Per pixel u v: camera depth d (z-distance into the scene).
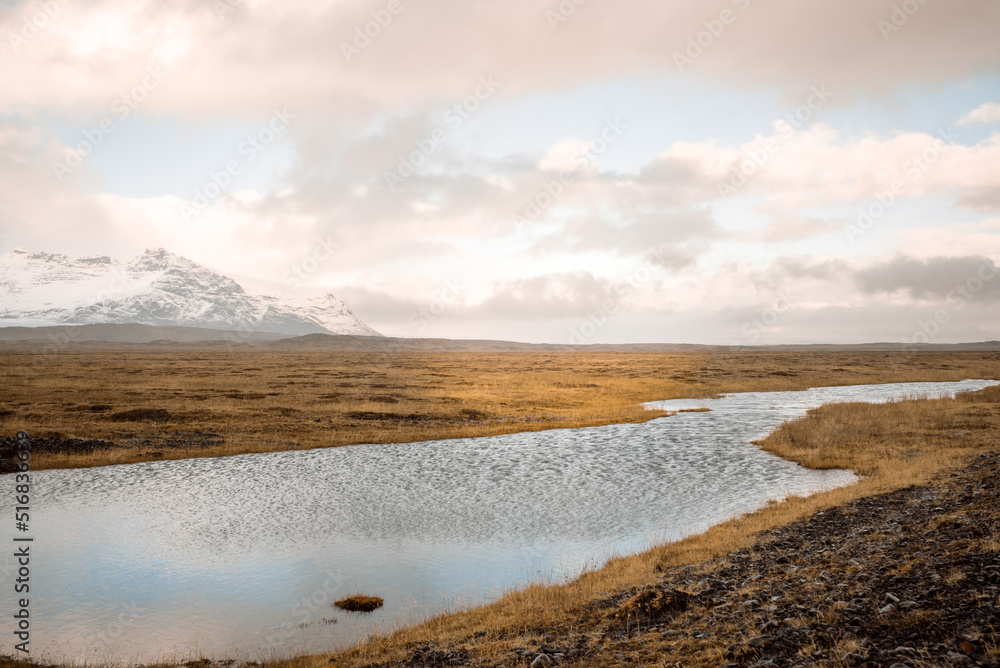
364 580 15.38
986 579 9.11
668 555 15.40
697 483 25.83
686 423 44.69
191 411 43.41
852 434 34.28
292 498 23.75
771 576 12.12
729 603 10.53
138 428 37.50
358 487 25.61
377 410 47.53
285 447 34.25
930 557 10.96
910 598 9.04
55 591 14.58
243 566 16.41
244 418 42.16
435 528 19.95
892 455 28.02
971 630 7.54
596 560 16.70
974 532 11.99
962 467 20.89
